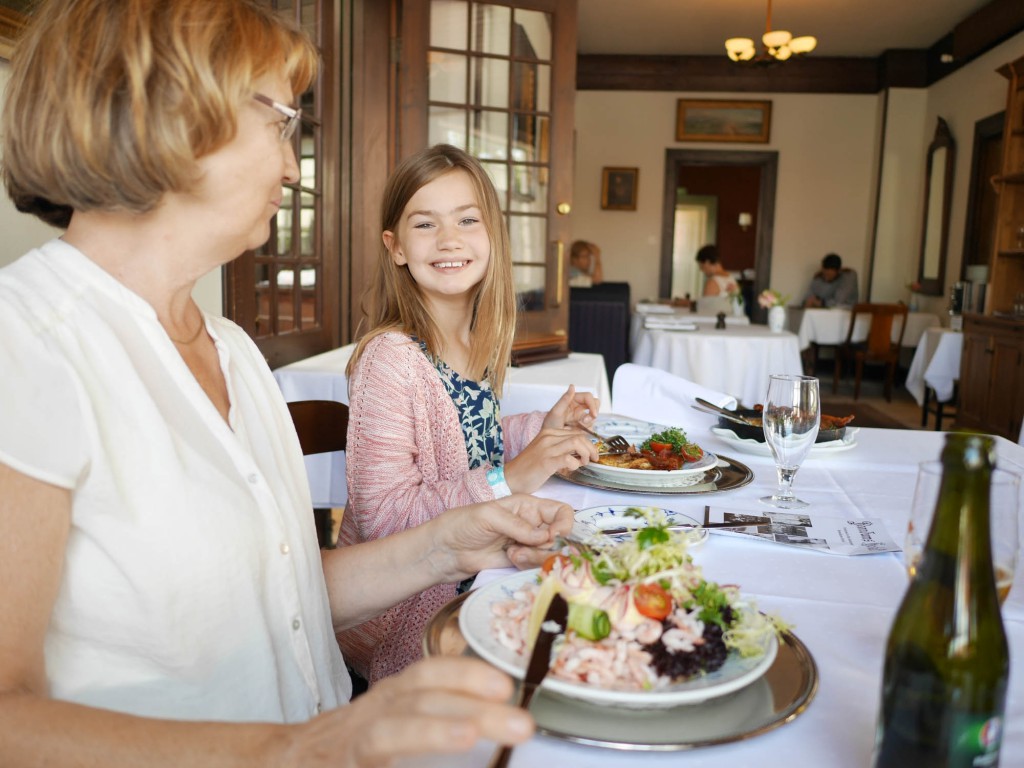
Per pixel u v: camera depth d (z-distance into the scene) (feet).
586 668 1.92
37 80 2.08
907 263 29.84
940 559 1.54
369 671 4.27
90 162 2.08
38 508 1.88
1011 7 21.57
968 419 18.24
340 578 3.10
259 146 2.36
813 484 4.30
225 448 2.41
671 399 5.89
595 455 3.88
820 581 2.90
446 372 4.67
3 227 4.45
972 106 25.02
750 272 34.94
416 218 4.66
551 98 11.81
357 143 12.33
